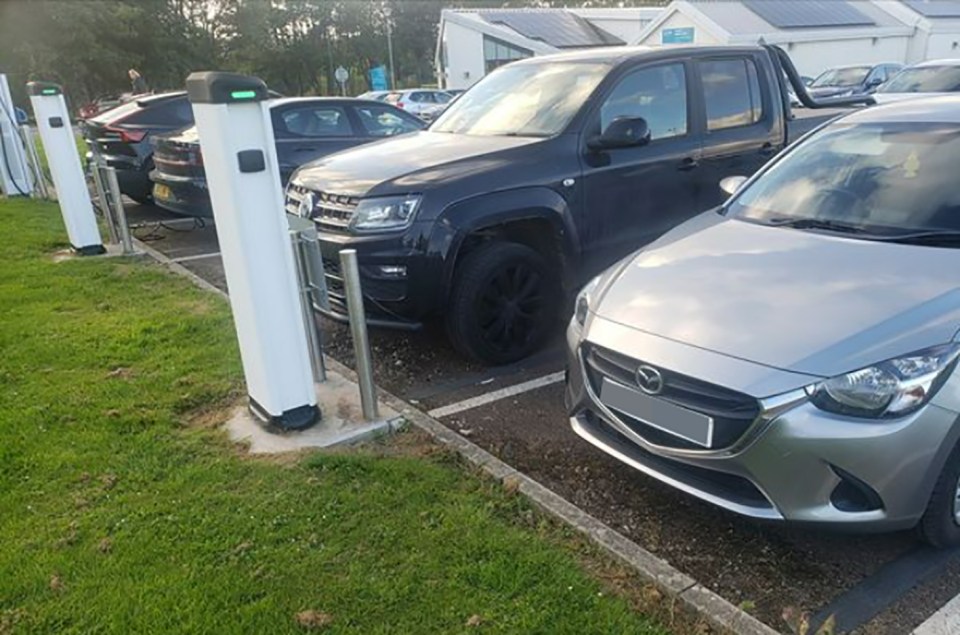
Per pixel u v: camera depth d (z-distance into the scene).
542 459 3.55
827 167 3.85
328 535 2.84
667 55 5.21
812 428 2.44
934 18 32.47
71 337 5.09
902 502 2.50
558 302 4.79
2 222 9.26
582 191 4.67
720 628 2.37
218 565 2.68
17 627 2.41
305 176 4.88
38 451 3.51
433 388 4.39
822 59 30.83
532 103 5.11
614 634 2.34
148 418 3.85
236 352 4.80
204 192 7.79
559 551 2.74
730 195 4.23
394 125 9.18
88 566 2.69
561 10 41.09
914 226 3.26
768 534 2.93
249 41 58.03
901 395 2.43
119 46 46.84
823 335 2.60
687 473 2.79
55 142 7.21
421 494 3.12
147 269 7.05
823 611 2.51
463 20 38.09
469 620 2.39
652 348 2.82
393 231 4.16
